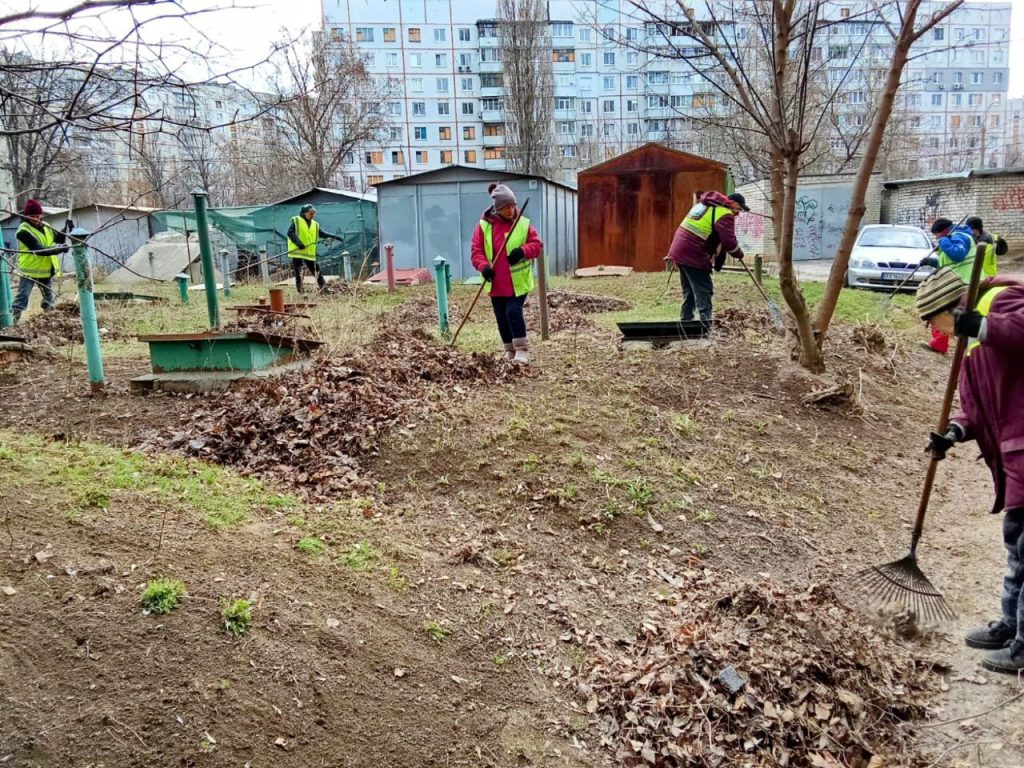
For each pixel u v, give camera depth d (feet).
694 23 22.40
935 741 10.75
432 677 9.89
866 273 51.34
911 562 13.05
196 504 12.42
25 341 23.18
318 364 19.77
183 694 8.39
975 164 161.38
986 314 11.02
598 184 66.64
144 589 9.60
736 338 28.32
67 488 11.91
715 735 10.09
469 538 13.47
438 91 222.89
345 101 99.30
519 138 136.98
